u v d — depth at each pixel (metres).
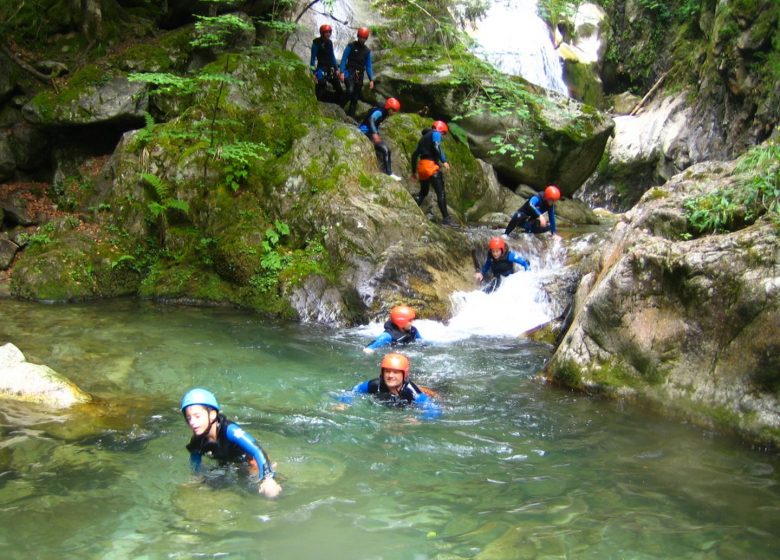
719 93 16.97
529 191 14.13
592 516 4.07
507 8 18.58
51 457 4.73
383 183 10.54
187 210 10.30
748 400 5.33
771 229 5.69
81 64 12.52
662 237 6.89
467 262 10.41
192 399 4.39
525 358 7.52
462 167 13.09
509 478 4.58
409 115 13.25
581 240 10.88
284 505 4.14
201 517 3.98
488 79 13.17
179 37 12.86
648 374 6.03
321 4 15.50
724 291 5.61
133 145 11.02
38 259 9.90
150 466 4.62
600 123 13.92
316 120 11.19
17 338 7.61
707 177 7.58
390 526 3.92
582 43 21.09
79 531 3.80
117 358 7.09
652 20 20.89
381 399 6.01
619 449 5.09
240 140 10.98
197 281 9.92
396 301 9.13
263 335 8.25
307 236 10.05
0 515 3.95
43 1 12.73
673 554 3.66
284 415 5.68
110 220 10.76
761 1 15.62
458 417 5.72
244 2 13.62
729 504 4.23
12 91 12.00
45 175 12.38
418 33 16.08
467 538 3.80
